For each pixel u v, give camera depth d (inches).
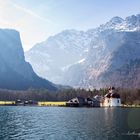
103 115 6402.6
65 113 7180.1
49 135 3686.0
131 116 6067.9
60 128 4315.9
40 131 4045.3
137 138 3403.1
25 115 6609.3
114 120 5290.4
